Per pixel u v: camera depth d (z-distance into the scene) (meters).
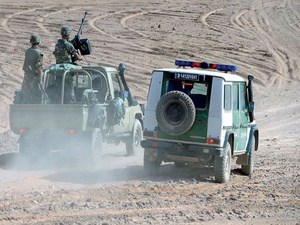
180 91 34.56
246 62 136.88
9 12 174.00
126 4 199.38
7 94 86.62
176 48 144.12
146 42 148.12
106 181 33.38
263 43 156.75
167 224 24.36
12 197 27.88
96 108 38.88
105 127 41.25
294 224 25.50
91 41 144.38
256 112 87.50
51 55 127.25
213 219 25.70
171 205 28.00
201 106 34.12
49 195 28.59
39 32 150.00
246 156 38.50
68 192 29.36
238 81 36.53
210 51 143.62
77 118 37.59
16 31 149.50
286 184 35.38
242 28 171.38
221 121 33.78
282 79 125.25
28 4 190.38
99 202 27.72
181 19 178.12
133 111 46.97
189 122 33.72
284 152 50.31
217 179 34.88
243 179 36.97
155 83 35.09
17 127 38.72
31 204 26.66
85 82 43.28
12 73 106.06
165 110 34.25
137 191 30.81
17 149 47.59
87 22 166.75
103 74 42.75
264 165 43.09
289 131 68.50
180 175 36.91
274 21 182.50
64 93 40.69
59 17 171.25
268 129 70.62
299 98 103.31
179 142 34.47
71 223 23.56
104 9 188.62
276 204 29.59
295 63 139.62
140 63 127.00
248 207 28.59
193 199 29.64
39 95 39.72
